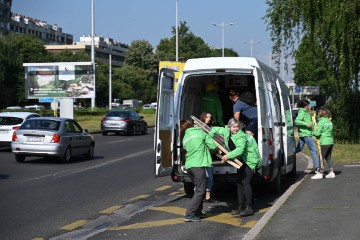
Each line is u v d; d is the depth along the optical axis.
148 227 8.66
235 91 11.48
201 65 10.76
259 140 10.16
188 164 9.01
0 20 132.00
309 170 15.86
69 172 15.97
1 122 22.69
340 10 19.88
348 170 15.28
